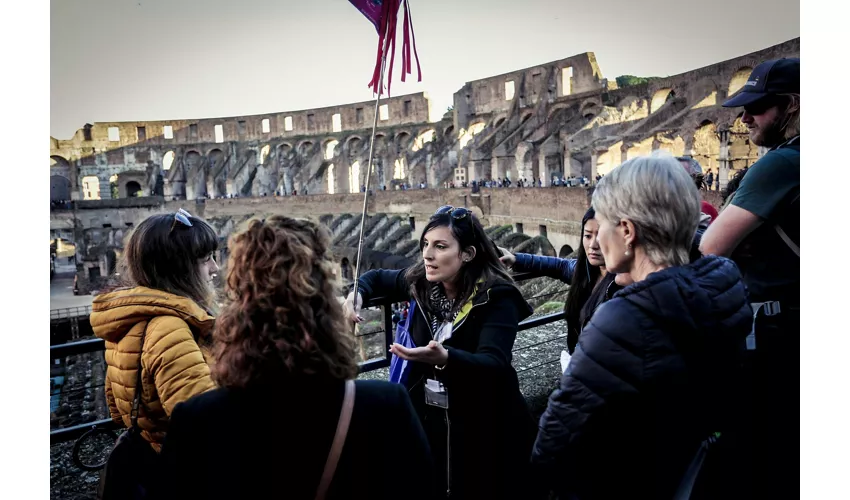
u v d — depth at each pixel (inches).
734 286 75.6
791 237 104.0
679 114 984.3
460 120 1649.9
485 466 112.7
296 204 1784.0
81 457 169.6
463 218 114.0
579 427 76.3
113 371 98.9
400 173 1785.2
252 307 64.6
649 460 75.9
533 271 150.7
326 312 67.3
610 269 84.7
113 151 1927.9
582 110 1294.3
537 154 1379.2
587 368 75.1
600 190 84.3
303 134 1929.1
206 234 107.0
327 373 65.4
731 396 78.3
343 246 1533.0
